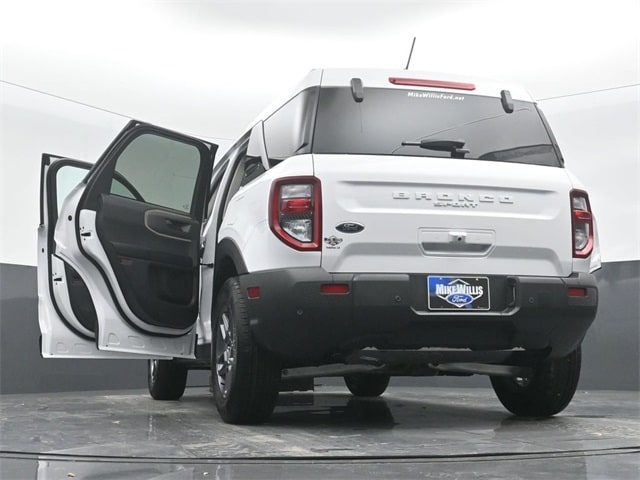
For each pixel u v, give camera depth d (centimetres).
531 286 649
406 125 673
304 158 643
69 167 938
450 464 501
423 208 642
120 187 841
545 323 657
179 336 850
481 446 569
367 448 558
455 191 651
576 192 692
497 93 714
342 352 645
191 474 465
